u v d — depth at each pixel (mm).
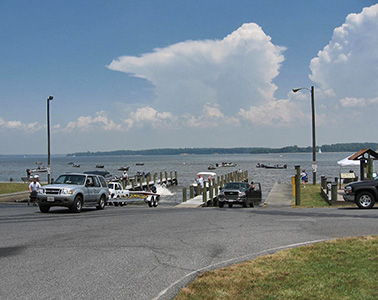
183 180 66250
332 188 22688
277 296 5629
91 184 20328
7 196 31203
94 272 7113
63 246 9477
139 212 18797
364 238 9492
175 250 8961
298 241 9789
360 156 28922
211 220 14328
